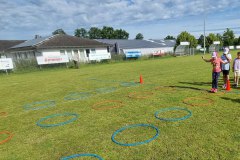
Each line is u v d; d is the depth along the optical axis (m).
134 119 5.31
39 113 6.63
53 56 24.53
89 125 5.17
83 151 3.93
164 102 6.55
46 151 4.07
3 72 22.62
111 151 3.83
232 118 4.77
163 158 3.45
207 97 6.70
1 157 3.99
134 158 3.53
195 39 47.66
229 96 6.61
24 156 3.96
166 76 12.11
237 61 7.91
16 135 4.97
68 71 20.77
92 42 32.44
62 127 5.19
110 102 7.14
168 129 4.50
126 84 10.50
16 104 8.16
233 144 3.66
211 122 4.65
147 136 4.29
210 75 11.23
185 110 5.61
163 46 46.69
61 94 9.31
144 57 33.47
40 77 17.19
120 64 25.47
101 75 15.20
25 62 23.94
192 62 20.98
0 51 31.77
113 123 5.17
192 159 3.34
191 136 4.08
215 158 3.30
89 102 7.41
